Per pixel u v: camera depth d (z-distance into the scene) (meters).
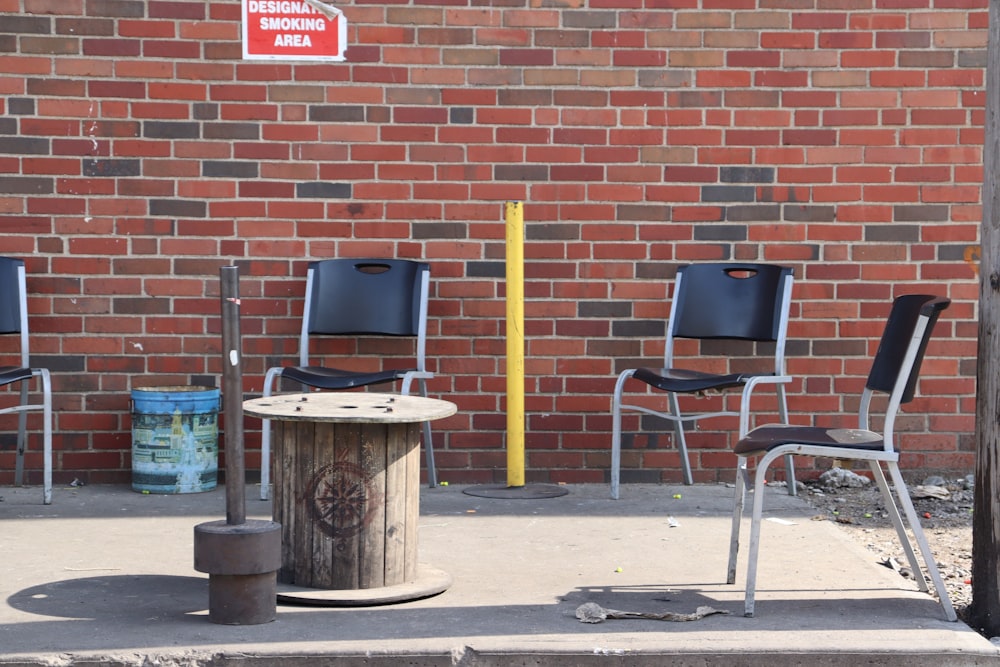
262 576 3.34
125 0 5.56
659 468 5.74
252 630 3.27
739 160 5.68
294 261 5.67
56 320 5.61
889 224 5.70
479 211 5.68
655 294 5.71
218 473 5.66
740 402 5.73
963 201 5.69
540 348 5.71
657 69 5.66
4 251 5.56
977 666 3.14
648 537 4.52
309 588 3.65
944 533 4.85
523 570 4.00
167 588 3.74
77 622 3.35
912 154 5.68
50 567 4.00
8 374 5.03
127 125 5.59
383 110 5.64
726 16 5.64
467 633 3.24
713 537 4.53
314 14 5.61
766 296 5.40
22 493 5.39
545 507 5.09
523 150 5.67
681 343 5.71
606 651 3.11
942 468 5.75
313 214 5.66
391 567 3.67
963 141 5.67
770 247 5.70
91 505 5.10
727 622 3.37
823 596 3.67
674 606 3.54
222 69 5.60
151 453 5.38
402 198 5.67
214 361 5.68
